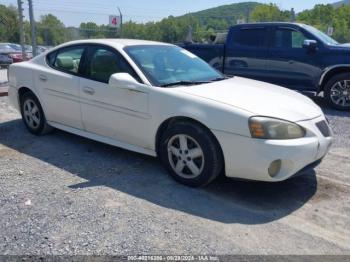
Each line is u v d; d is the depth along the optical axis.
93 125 4.88
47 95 5.38
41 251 2.96
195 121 3.95
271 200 3.91
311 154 3.77
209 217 3.53
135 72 4.42
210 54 9.66
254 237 3.22
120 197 3.87
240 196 3.98
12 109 7.63
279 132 3.62
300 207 3.78
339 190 4.18
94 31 29.50
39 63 5.59
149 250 3.00
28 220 3.40
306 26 8.69
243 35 9.20
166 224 3.38
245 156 3.68
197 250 3.01
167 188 4.10
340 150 5.52
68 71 5.12
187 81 4.50
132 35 31.75
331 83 8.34
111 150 5.24
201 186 4.06
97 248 3.01
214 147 3.84
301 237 3.25
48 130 5.78
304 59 8.45
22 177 4.33
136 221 3.41
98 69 4.79
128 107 4.41
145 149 4.47
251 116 3.64
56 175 4.40
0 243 3.06
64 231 3.23
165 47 5.20
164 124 4.19
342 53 8.05
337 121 7.35
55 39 32.75
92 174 4.44
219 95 4.02
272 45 8.82
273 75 8.92
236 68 9.36
